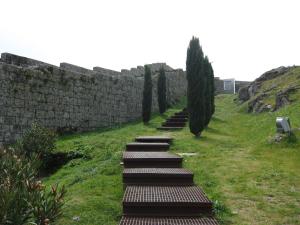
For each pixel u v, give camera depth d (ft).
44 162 43.27
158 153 36.99
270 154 39.63
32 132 44.32
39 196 17.95
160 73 84.74
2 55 53.26
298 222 22.25
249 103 81.10
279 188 28.30
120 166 35.12
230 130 61.52
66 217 22.48
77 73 62.59
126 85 78.33
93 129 66.49
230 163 36.06
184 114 79.82
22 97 50.75
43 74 54.75
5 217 15.97
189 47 54.75
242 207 24.58
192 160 37.55
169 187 26.94
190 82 53.93
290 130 43.14
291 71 90.99
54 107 56.90
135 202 22.45
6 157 20.63
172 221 21.27
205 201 22.71
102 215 23.08
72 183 32.40
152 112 87.66
